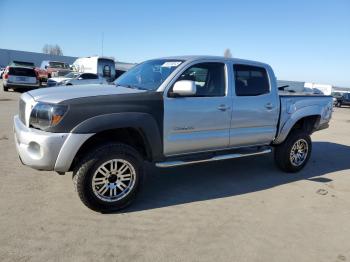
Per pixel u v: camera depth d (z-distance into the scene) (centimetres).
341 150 932
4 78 2152
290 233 414
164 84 467
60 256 333
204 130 509
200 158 519
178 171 625
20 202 445
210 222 427
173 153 489
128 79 536
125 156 430
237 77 548
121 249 354
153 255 347
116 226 400
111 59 2805
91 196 416
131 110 433
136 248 357
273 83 597
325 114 685
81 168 411
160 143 464
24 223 391
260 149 610
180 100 475
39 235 368
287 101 613
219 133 528
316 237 409
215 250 364
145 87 485
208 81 516
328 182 622
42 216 411
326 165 748
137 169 443
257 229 417
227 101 527
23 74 2155
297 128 673
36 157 402
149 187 535
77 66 3028
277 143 626
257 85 576
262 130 585
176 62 501
